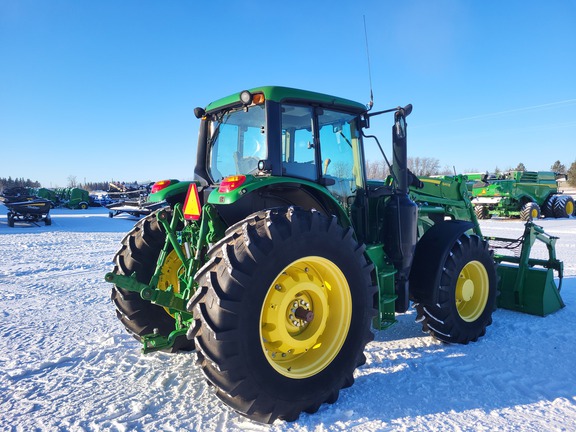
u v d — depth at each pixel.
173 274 3.75
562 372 3.27
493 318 4.69
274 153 3.06
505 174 18.56
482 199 17.92
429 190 4.98
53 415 2.67
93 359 3.54
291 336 2.84
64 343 3.89
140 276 3.58
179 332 3.05
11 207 15.84
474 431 2.46
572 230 12.99
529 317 4.71
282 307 2.73
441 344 3.95
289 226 2.65
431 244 3.98
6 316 4.71
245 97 3.06
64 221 18.58
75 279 6.71
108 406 2.78
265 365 2.52
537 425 2.53
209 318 2.41
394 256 3.77
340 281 2.94
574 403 2.79
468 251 4.04
